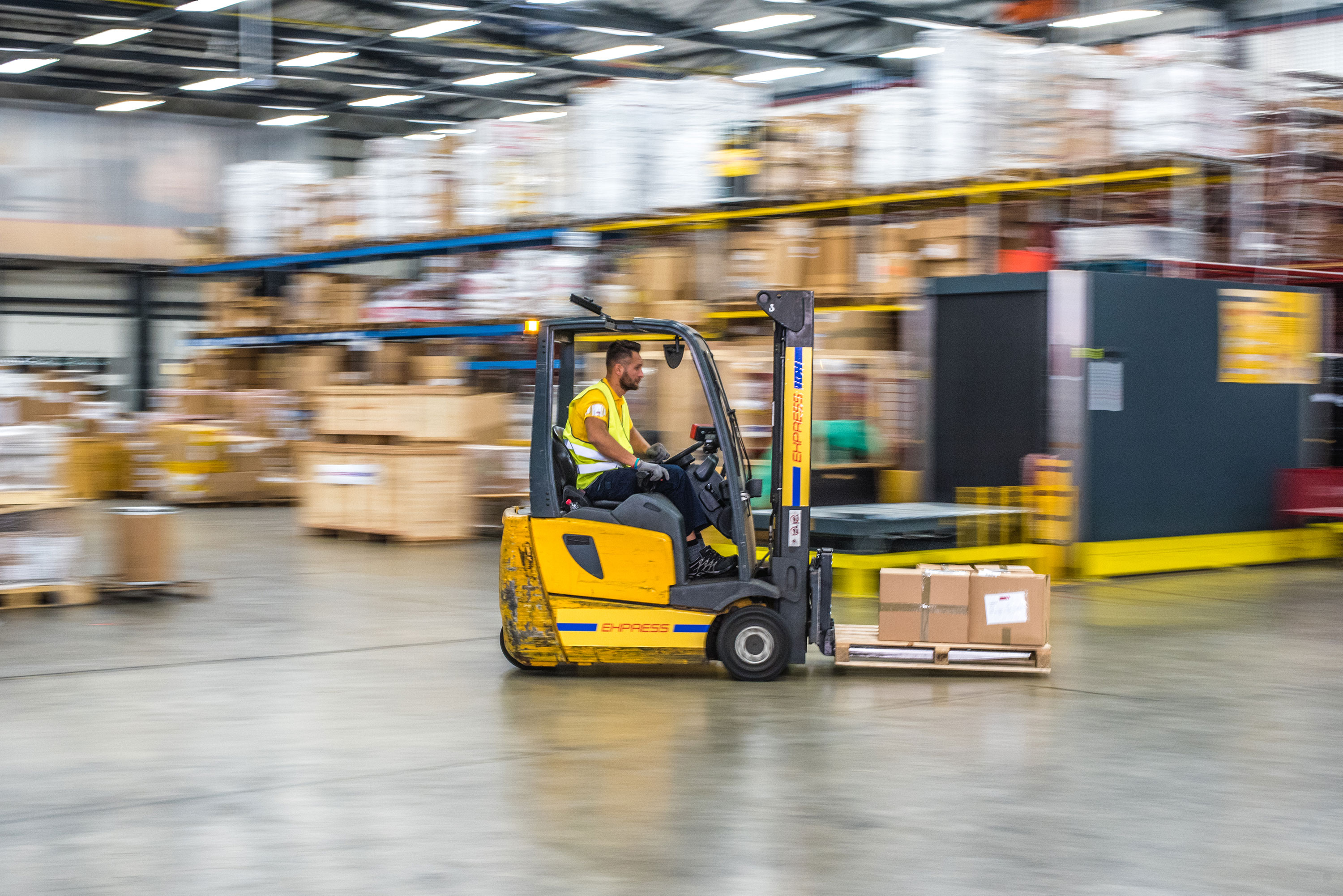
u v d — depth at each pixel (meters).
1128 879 3.57
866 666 6.23
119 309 23.59
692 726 5.22
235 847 3.80
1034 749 4.89
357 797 4.27
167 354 24.03
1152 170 9.84
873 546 8.58
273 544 11.82
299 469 15.30
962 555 8.93
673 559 6.07
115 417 16.38
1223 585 9.16
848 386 10.01
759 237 11.73
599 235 13.38
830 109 11.44
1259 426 10.21
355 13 19.16
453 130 26.80
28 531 8.34
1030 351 9.41
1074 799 4.27
